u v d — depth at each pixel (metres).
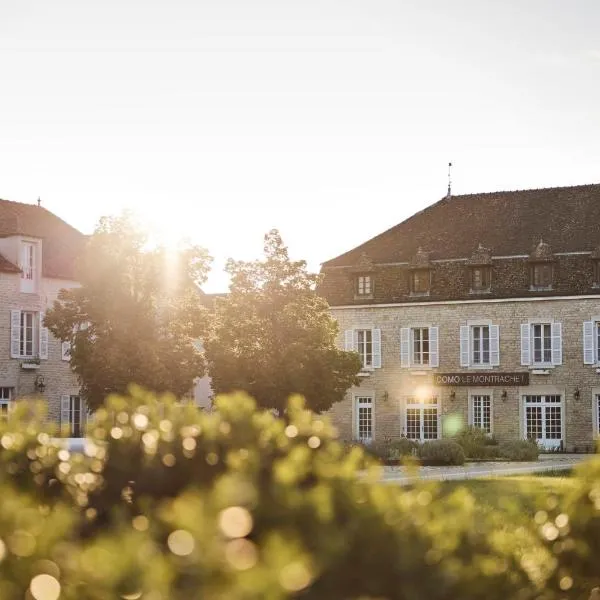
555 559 7.78
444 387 54.47
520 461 43.50
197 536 5.16
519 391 53.09
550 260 52.84
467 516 6.66
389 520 5.84
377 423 55.81
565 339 52.44
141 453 8.38
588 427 51.81
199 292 62.84
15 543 5.75
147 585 5.01
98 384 38.81
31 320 49.06
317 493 5.79
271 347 42.81
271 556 4.89
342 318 56.84
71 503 8.30
